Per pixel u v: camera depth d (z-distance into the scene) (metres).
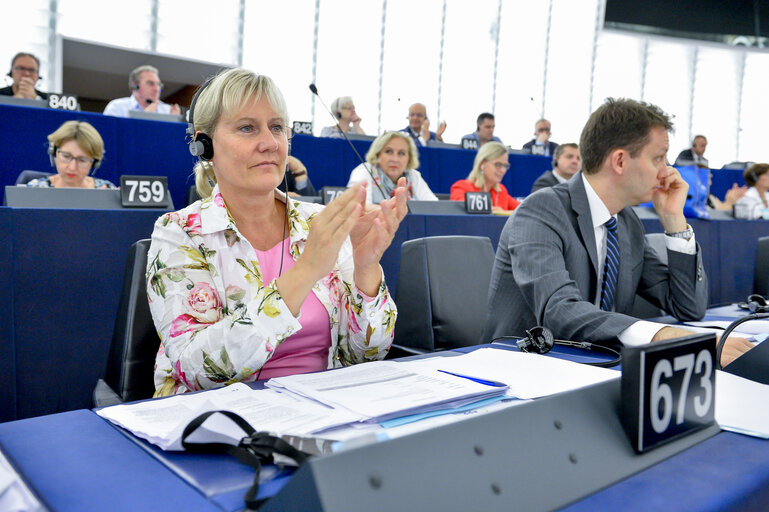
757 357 0.83
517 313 1.46
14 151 3.40
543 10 9.31
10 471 0.44
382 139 3.85
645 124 1.36
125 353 1.10
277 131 1.08
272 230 1.19
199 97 1.08
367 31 8.14
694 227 2.91
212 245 1.05
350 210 0.87
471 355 0.99
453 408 0.68
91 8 6.24
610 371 0.87
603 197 1.43
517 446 0.45
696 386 0.59
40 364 1.63
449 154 5.36
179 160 3.87
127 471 0.52
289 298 0.87
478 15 8.92
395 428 0.61
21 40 5.87
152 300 0.99
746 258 3.14
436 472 0.40
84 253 1.71
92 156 2.86
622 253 1.50
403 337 1.80
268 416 0.64
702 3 9.30
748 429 0.60
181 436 0.55
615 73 9.90
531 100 8.79
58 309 1.66
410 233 2.43
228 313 1.02
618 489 0.46
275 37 7.46
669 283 1.56
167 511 0.44
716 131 10.43
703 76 10.27
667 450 0.54
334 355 1.17
